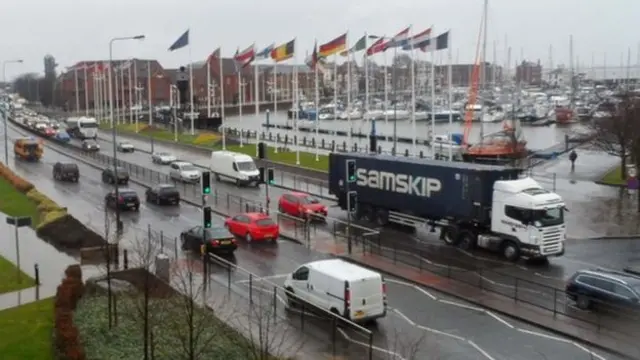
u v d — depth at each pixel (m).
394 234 42.97
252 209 50.88
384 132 113.88
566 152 78.75
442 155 76.75
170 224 46.75
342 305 25.59
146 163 81.44
